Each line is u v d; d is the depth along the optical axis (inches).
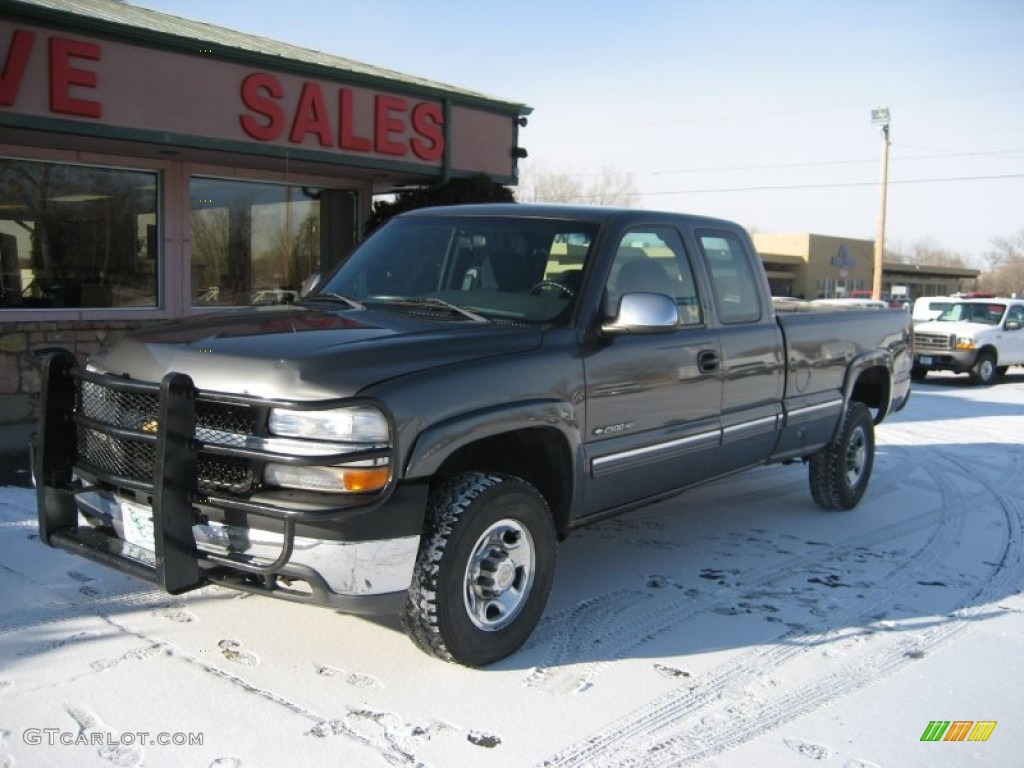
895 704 148.9
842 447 268.2
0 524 219.8
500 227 195.5
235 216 443.8
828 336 253.8
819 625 183.5
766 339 224.8
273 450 135.0
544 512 161.6
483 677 152.3
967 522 271.3
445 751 128.4
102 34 330.3
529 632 162.1
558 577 207.6
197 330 158.4
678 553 229.8
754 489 307.1
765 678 157.2
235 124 370.0
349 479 134.6
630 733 135.9
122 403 147.9
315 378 135.6
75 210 389.4
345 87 402.9
